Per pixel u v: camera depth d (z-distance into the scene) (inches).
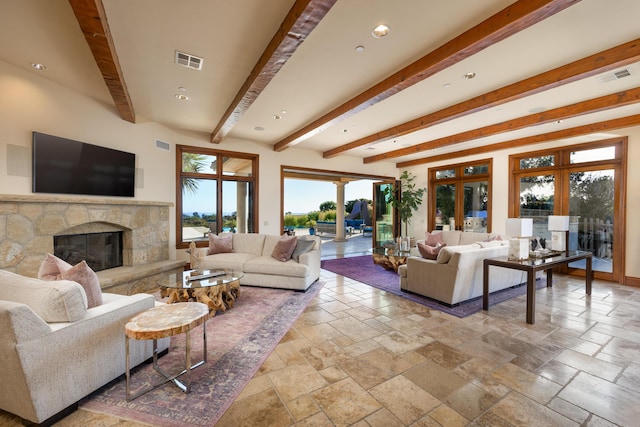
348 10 83.4
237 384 78.3
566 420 65.1
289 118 184.2
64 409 65.1
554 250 165.8
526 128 194.4
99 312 74.3
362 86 135.3
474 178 273.9
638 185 181.6
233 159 250.8
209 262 179.2
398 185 344.8
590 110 145.7
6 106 125.0
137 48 106.2
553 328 116.0
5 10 88.2
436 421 64.9
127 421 64.4
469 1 79.5
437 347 99.9
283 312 133.7
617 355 94.3
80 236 155.8
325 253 325.4
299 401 71.6
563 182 216.5
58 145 142.8
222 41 101.5
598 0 77.7
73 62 122.7
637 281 181.5
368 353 95.6
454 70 118.2
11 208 122.3
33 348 59.6
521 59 109.1
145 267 174.4
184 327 71.9
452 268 140.1
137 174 187.5
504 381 80.1
